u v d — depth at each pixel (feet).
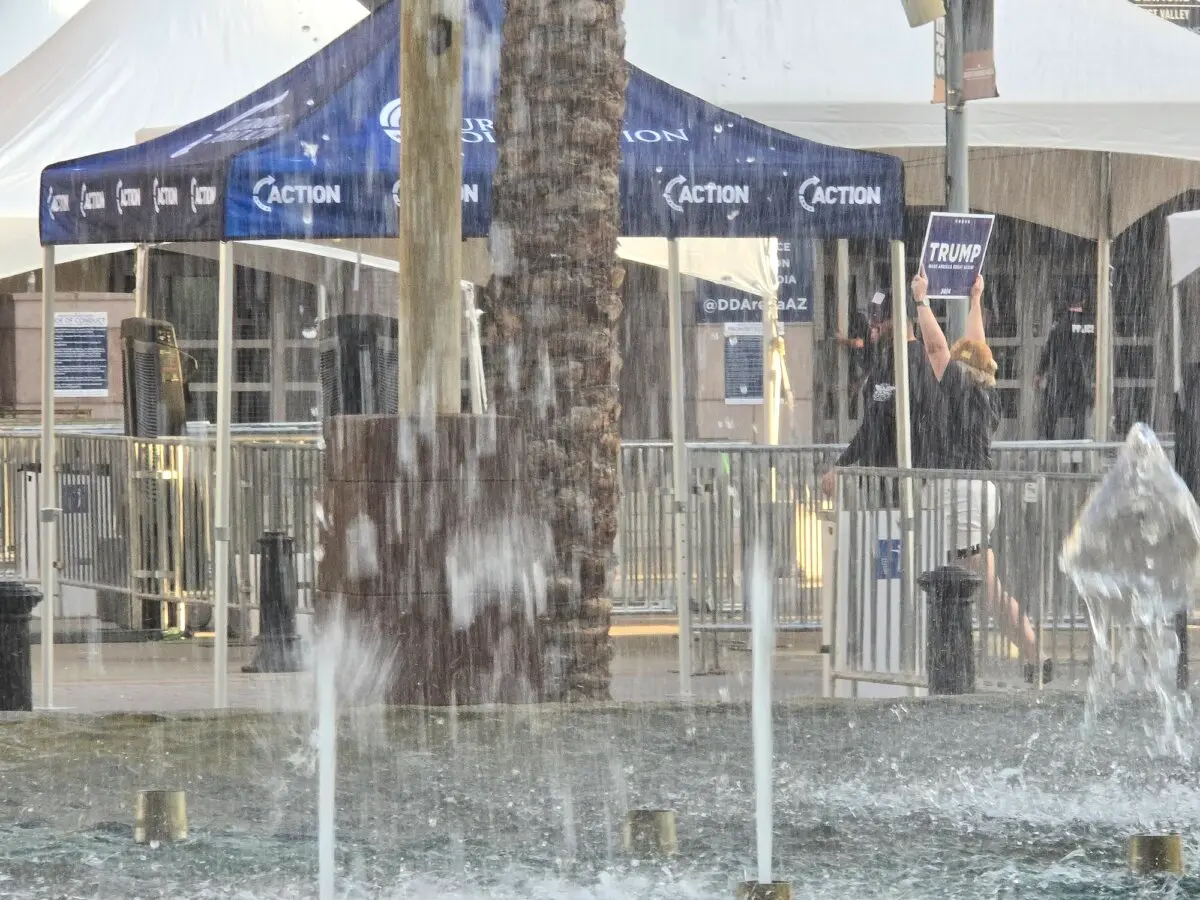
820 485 85.05
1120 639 63.62
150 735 49.08
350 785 43.21
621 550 87.92
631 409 157.48
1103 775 45.21
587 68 63.57
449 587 57.77
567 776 44.34
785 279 141.90
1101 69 111.34
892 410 81.41
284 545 83.35
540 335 63.82
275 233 62.95
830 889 34.99
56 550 96.37
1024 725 51.47
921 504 68.39
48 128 106.63
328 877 35.12
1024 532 67.36
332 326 90.33
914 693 69.36
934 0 98.37
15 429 99.40
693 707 53.83
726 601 87.97
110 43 109.70
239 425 111.65
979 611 67.77
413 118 60.23
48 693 71.31
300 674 81.20
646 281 156.76
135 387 96.68
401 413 58.49
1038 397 169.07
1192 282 102.47
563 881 35.37
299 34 111.55
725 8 113.19
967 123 105.19
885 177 67.46
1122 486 58.44
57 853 36.88
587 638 63.16
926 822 40.42
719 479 87.86
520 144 63.93
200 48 110.22
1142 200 133.59
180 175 63.87
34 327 159.43
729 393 154.71
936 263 88.69
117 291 161.99
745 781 43.96
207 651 88.84
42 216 69.15
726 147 67.31
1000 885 35.35
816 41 112.47
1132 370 167.43
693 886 35.12
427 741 48.44
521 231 64.03
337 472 58.54
